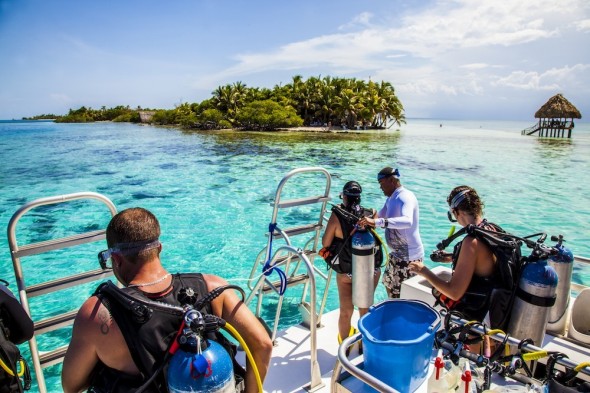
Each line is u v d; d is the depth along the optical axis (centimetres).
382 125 9050
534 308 220
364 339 183
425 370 184
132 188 1623
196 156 2811
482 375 199
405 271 371
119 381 129
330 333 374
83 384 139
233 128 8069
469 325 211
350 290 338
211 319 133
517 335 228
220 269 791
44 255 866
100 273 254
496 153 3016
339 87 8112
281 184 332
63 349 251
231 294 151
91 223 1123
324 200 364
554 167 2216
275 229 344
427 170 2083
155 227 143
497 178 1848
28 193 1584
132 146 3812
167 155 2905
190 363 121
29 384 225
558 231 1074
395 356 172
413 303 204
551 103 5638
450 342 217
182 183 1711
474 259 233
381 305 206
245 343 144
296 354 341
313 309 284
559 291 285
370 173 1959
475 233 237
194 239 966
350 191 336
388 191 383
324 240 341
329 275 368
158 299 134
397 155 2844
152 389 127
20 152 3269
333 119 8644
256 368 149
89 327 127
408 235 369
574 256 295
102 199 252
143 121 13488
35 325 233
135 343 124
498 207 1315
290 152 3078
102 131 7788
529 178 1852
